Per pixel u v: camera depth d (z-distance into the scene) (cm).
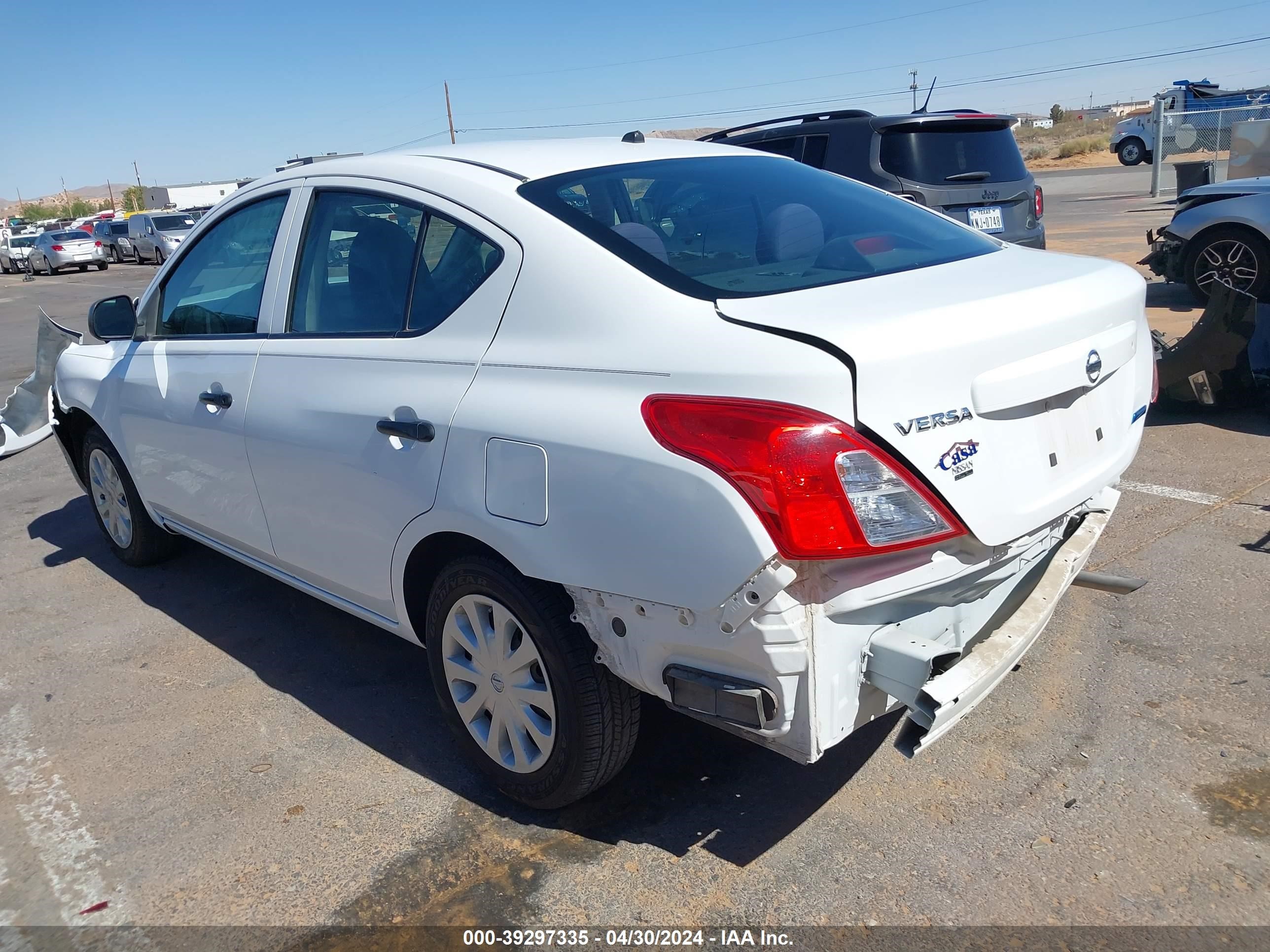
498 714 286
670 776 304
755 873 261
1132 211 1848
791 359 211
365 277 314
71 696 376
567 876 264
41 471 714
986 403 224
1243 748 295
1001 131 805
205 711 360
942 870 257
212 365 370
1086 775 289
